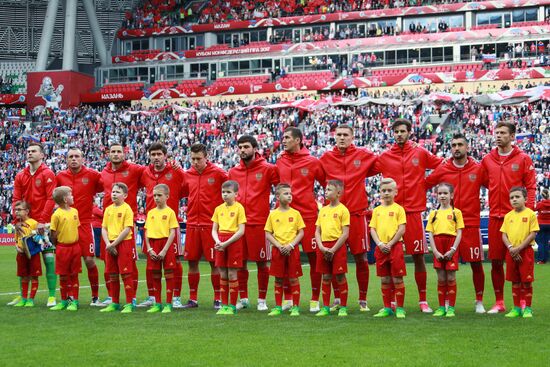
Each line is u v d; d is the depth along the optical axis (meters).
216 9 69.06
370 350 8.12
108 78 68.50
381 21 64.06
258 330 9.50
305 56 63.56
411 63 60.88
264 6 67.69
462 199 11.62
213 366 7.40
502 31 58.78
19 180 13.07
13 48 72.88
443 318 10.55
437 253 10.93
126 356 7.86
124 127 55.50
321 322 10.19
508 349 8.16
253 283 16.00
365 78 58.59
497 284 11.49
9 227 40.75
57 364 7.51
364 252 11.71
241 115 53.50
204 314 11.15
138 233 28.48
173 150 51.00
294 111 52.25
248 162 12.14
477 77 55.91
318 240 11.14
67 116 58.66
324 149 46.88
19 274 12.47
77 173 12.93
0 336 9.09
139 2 73.06
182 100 63.47
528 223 10.73
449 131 46.81
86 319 10.57
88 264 12.64
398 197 11.74
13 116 60.50
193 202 12.32
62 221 11.94
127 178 13.02
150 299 12.30
